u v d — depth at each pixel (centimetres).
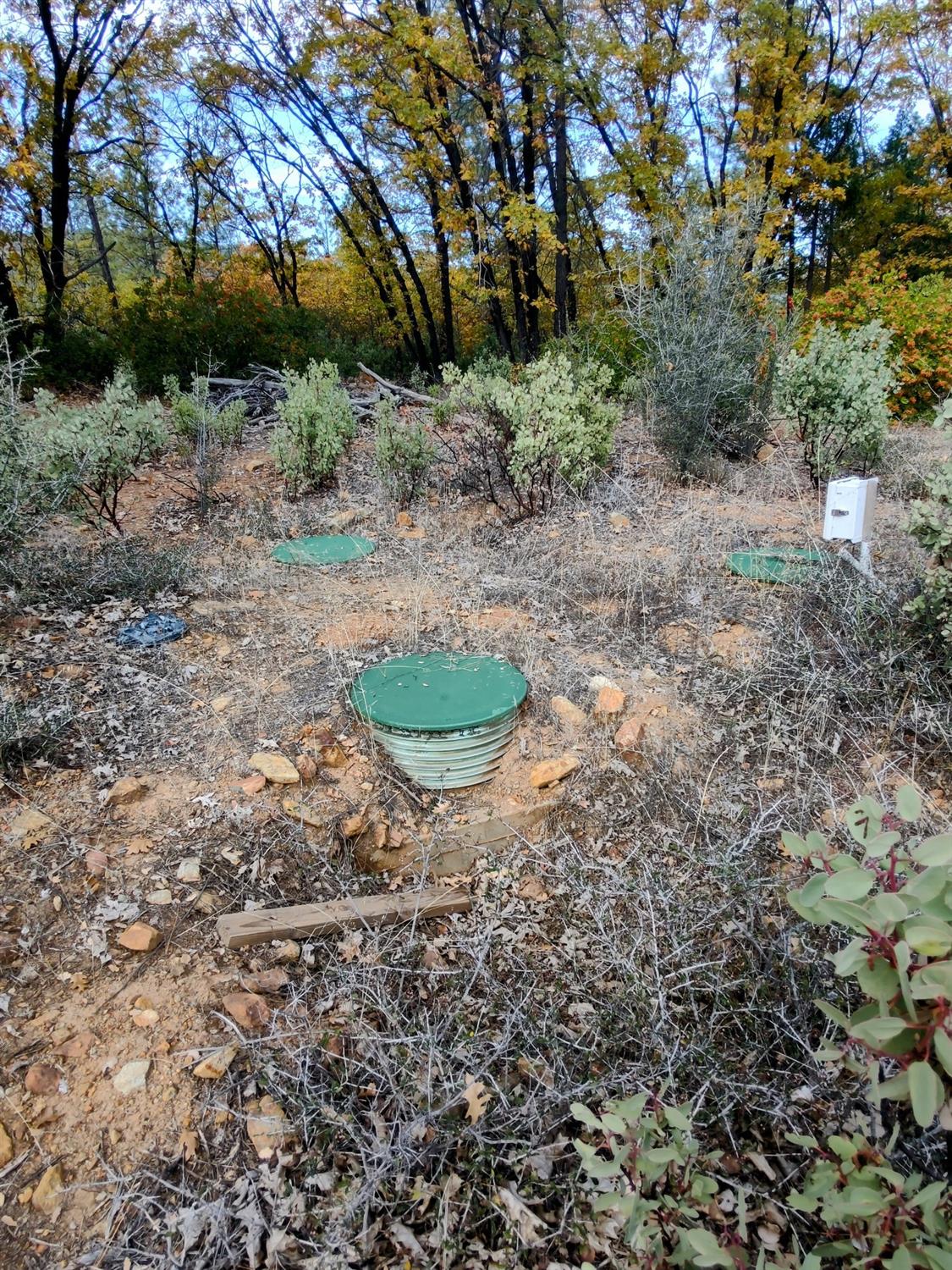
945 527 286
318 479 623
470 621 382
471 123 1152
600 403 588
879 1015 100
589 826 266
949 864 102
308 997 203
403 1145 162
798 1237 150
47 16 1064
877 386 516
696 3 1107
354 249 1408
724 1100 170
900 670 308
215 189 1559
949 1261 90
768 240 990
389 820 265
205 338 1041
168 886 229
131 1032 188
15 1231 152
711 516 498
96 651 347
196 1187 161
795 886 223
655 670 339
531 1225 153
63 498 441
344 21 1123
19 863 230
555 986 206
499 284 1278
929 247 1677
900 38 1266
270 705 312
